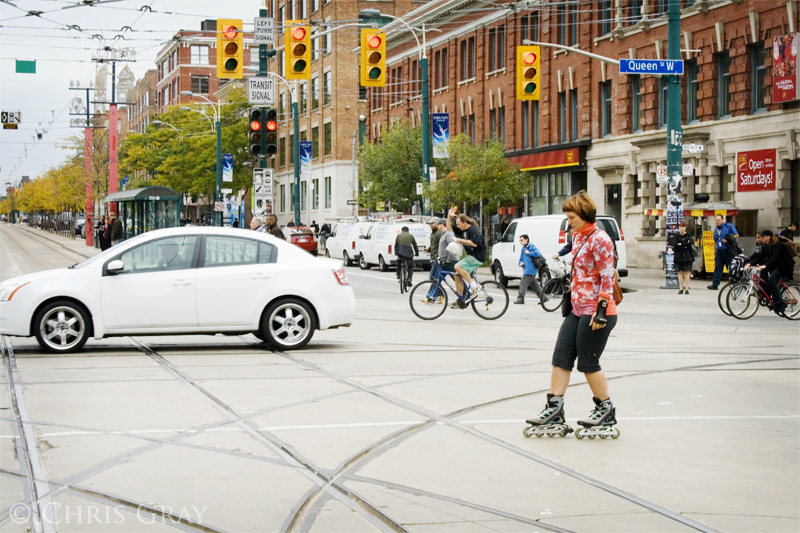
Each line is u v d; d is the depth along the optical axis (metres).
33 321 12.50
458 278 17.78
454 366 11.60
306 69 20.83
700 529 5.16
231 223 70.12
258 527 5.16
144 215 47.84
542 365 11.70
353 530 5.12
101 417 8.26
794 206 28.80
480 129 48.19
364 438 7.45
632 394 9.58
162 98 115.56
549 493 5.87
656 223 34.91
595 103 38.56
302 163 54.84
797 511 5.52
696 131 32.22
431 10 51.81
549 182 42.47
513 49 44.59
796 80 27.69
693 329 16.20
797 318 17.94
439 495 5.80
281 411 8.58
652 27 34.78
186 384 10.11
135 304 12.55
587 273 7.39
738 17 30.36
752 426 8.00
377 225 38.16
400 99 59.38
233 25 20.53
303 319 13.09
